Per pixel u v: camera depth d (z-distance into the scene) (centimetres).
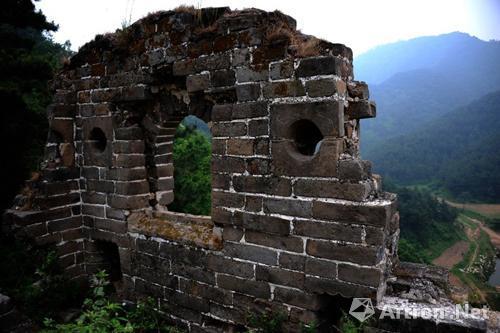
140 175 475
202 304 405
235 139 363
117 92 461
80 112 511
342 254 311
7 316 381
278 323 345
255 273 362
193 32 389
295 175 330
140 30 432
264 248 354
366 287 303
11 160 648
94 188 506
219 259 385
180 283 422
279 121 333
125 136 461
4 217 511
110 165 480
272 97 336
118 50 449
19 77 735
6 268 469
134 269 467
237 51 354
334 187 311
